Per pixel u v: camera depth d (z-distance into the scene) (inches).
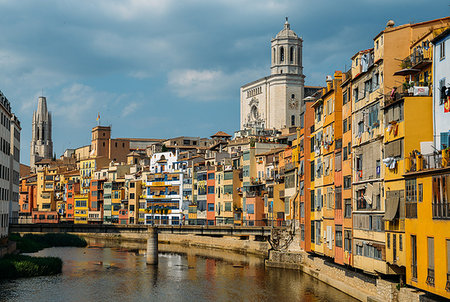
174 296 2628.0
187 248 5068.9
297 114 7859.3
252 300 2487.7
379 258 2089.1
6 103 3939.5
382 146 2087.8
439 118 1800.0
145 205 6545.3
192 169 6117.1
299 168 3462.1
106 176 7613.2
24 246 4672.7
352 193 2375.7
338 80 2632.9
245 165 5137.8
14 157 4739.2
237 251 4694.9
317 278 2950.3
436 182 1647.4
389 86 2082.9
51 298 2573.8
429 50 1911.9
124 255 4439.0
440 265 1619.1
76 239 5492.1
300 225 3405.5
